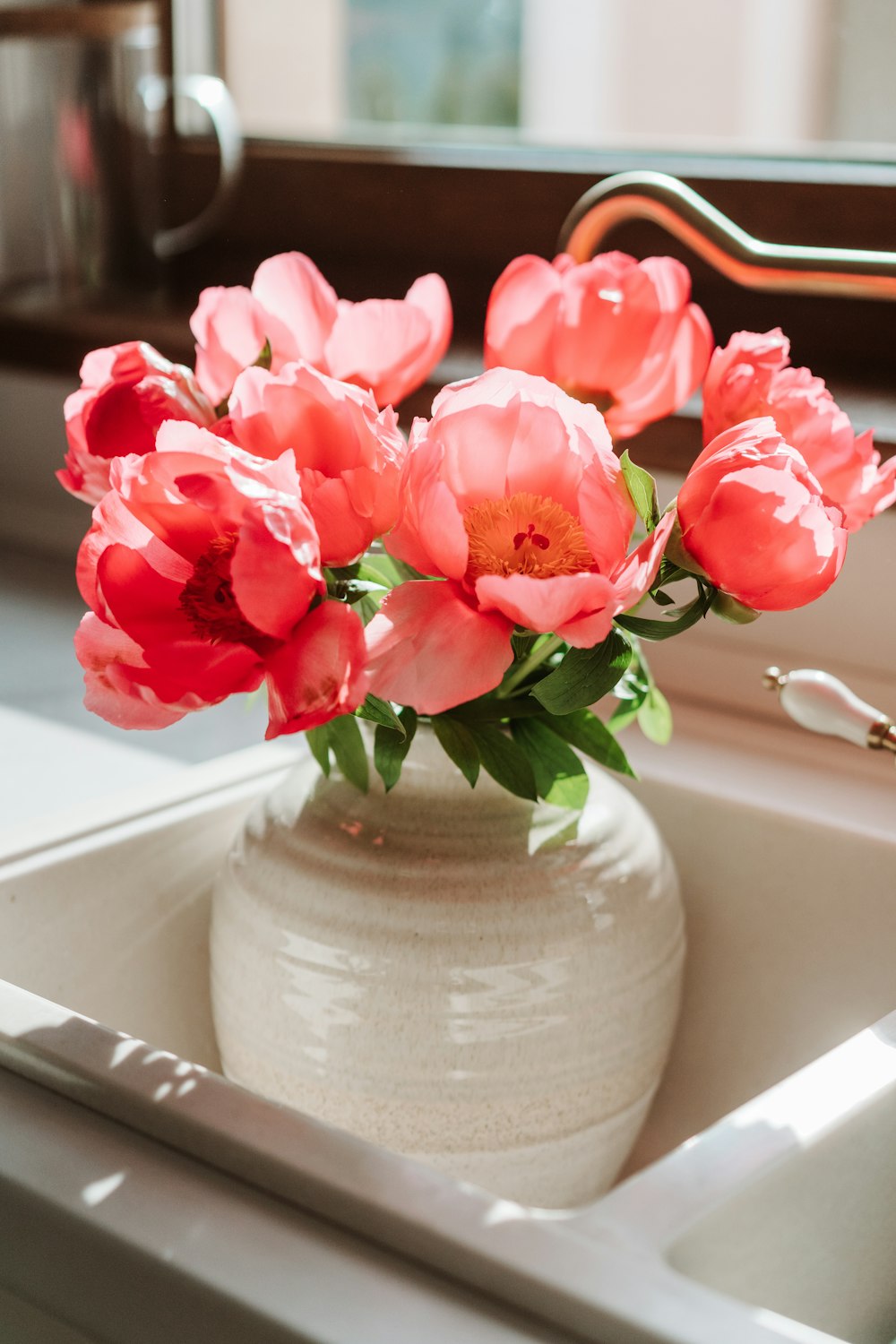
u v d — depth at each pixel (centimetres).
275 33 136
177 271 128
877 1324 46
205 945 62
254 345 49
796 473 41
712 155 105
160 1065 40
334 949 47
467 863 48
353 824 49
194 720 82
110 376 48
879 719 49
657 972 49
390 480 42
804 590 41
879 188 94
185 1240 34
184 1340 33
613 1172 51
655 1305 30
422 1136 47
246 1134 37
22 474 117
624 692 53
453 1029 46
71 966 57
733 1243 36
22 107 115
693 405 80
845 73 105
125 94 118
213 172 125
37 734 78
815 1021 60
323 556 41
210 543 40
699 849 63
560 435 41
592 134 125
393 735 47
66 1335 37
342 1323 31
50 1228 36
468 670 40
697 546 42
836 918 59
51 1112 40
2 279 119
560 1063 47
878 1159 42
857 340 95
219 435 44
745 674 76
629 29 122
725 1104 61
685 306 50
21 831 58
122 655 41
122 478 39
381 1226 34
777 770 67
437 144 118
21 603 103
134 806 61
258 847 51
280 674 38
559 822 50
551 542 41
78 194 119
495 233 110
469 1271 32
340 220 119
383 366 49
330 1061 47
